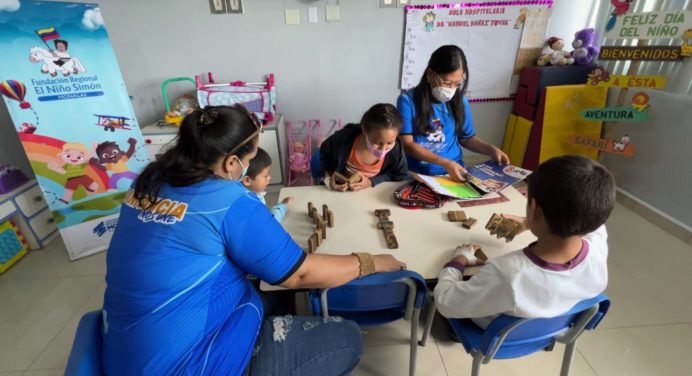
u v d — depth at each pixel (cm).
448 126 181
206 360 78
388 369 142
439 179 148
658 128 231
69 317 174
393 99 306
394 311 118
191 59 279
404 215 128
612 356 145
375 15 275
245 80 289
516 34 288
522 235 115
